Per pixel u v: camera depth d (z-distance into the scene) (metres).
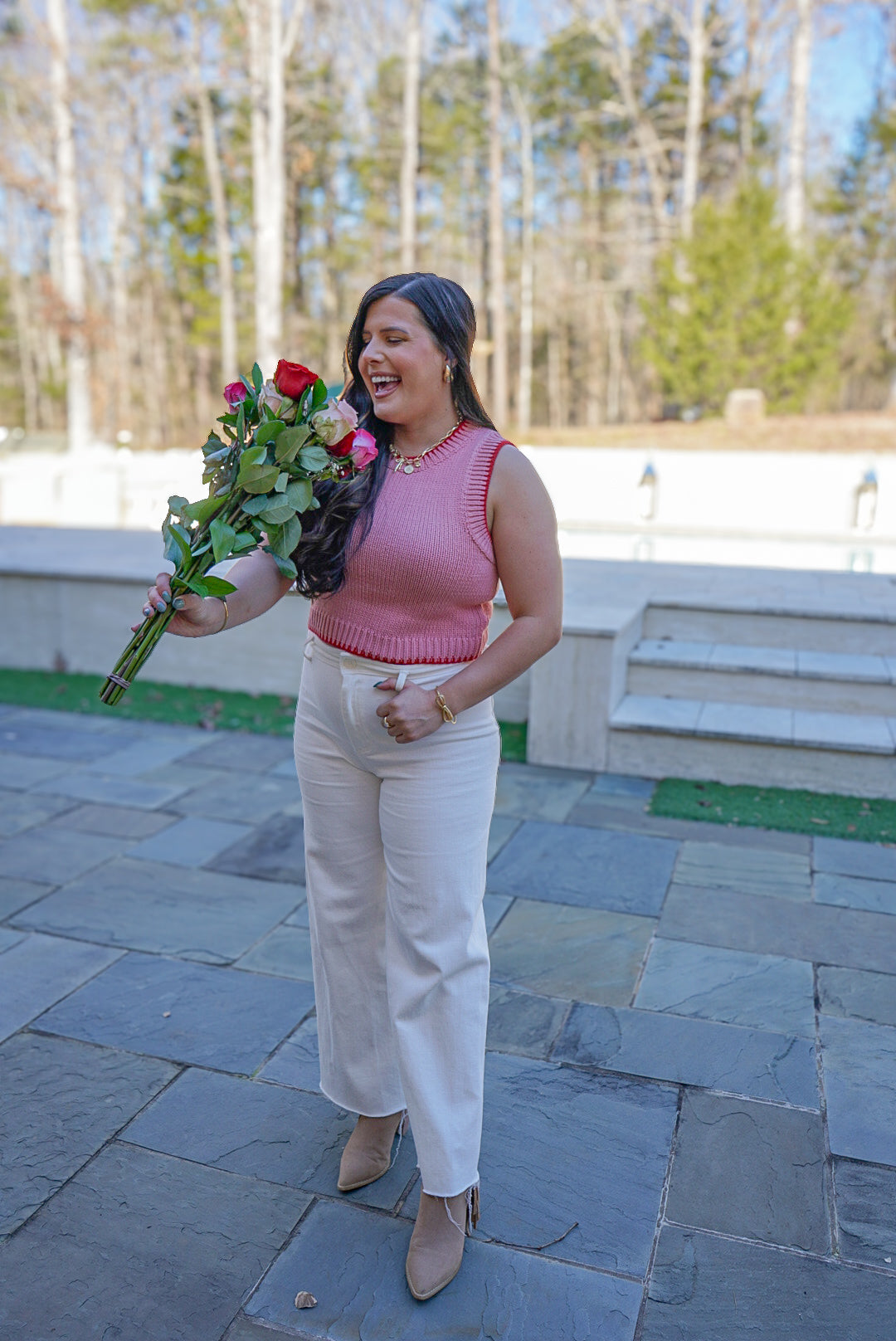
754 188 17.14
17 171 21.08
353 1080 1.96
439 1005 1.76
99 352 31.16
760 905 3.19
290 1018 2.58
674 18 23.89
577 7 25.98
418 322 1.61
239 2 20.55
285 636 5.29
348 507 1.64
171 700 5.32
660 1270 1.81
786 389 16.81
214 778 4.29
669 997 2.69
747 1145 2.13
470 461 1.65
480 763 1.76
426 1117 1.75
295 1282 1.78
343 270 32.81
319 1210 1.95
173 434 34.47
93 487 12.38
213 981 2.75
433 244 32.28
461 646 1.72
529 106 31.11
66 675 5.72
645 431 16.67
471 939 1.78
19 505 12.74
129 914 3.12
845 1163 2.08
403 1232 1.89
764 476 9.91
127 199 33.94
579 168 34.53
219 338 33.06
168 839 3.67
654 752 4.29
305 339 32.78
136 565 5.77
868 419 16.03
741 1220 1.93
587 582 5.43
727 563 7.19
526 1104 2.25
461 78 31.03
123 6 24.23
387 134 29.80
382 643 1.70
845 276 30.47
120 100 29.75
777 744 4.09
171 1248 1.85
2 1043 2.46
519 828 3.77
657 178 26.91
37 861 3.48
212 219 30.03
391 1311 1.72
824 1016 2.60
